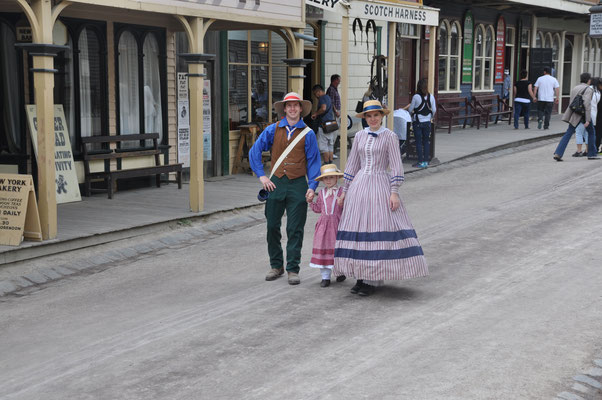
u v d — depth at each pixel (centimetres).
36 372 512
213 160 1374
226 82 1383
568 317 594
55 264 792
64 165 1071
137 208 1036
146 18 1159
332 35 1711
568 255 784
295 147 713
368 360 513
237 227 1004
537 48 2638
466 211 1050
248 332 578
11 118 1032
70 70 1096
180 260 829
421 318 600
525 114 2230
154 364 517
